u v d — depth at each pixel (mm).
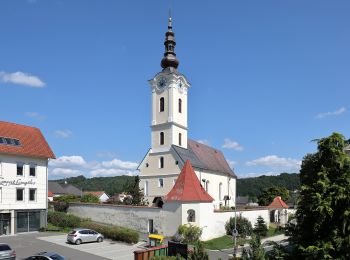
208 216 50938
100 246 42500
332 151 18578
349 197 17594
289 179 175500
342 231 17484
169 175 63281
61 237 48031
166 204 50750
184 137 68562
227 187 79500
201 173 67250
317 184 18406
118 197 103562
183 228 47844
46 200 55750
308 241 18359
